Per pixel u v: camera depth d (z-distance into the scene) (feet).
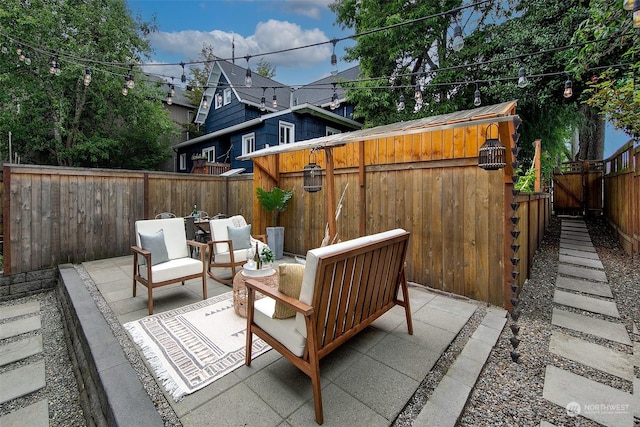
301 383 6.37
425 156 12.14
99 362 6.86
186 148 42.01
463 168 11.11
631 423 5.34
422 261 12.41
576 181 24.85
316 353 5.40
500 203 10.24
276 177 19.29
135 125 33.42
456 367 6.88
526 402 5.93
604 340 8.15
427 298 11.19
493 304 10.46
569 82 12.15
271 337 6.38
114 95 30.89
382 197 13.71
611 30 10.40
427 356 7.29
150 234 11.17
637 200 14.07
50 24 24.99
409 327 8.34
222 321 9.26
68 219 15.53
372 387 6.19
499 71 21.09
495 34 21.56
